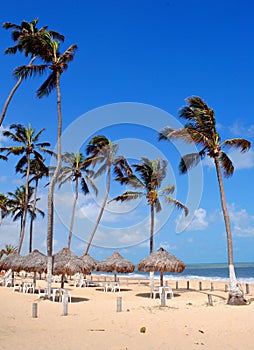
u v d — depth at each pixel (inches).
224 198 797.9
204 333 485.4
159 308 666.8
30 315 602.9
